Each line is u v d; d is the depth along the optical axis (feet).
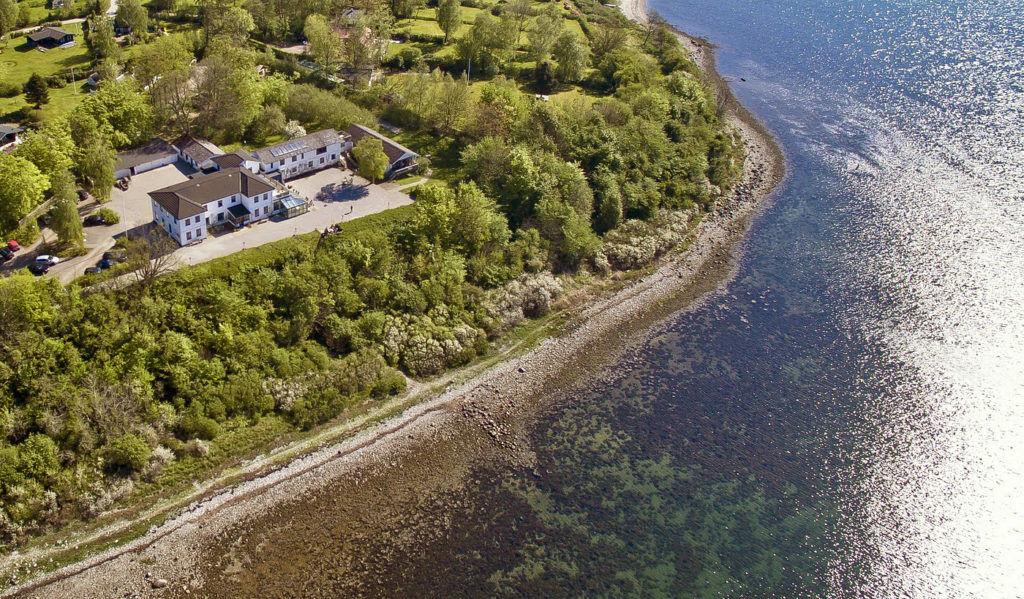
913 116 649.20
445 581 255.91
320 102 496.64
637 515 287.69
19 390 273.95
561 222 425.69
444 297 369.71
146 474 273.75
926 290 424.05
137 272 319.88
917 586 266.57
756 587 264.52
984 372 363.97
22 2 598.75
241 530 264.72
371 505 280.10
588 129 498.69
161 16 622.54
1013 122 633.20
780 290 426.51
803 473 310.45
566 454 312.29
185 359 301.22
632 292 418.10
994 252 457.27
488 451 309.63
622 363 366.63
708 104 616.80
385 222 399.65
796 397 350.64
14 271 307.17
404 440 309.01
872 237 474.90
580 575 262.88
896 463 315.37
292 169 436.76
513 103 520.83
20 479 256.32
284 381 314.35
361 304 353.10
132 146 431.02
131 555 252.21
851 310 409.49
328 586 249.75
